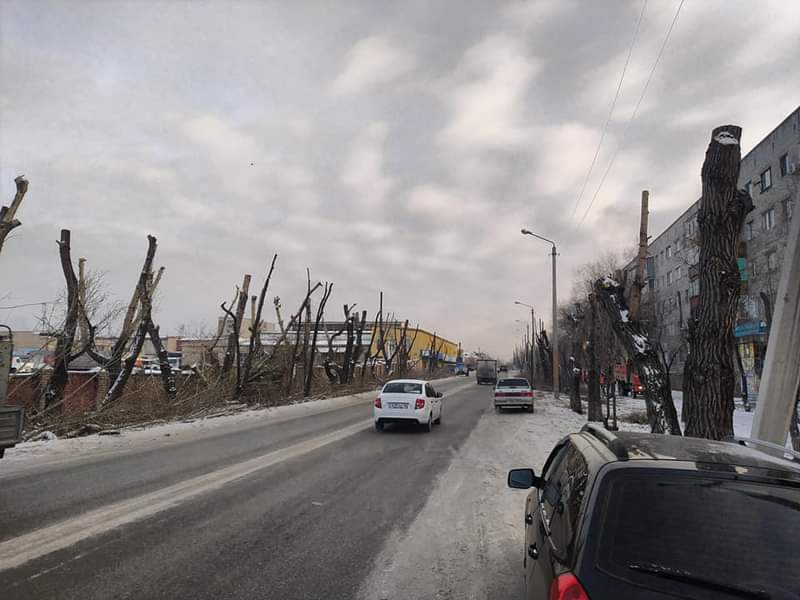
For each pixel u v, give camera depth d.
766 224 30.19
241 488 7.94
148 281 19.14
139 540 5.46
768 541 2.17
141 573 4.60
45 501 6.95
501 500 7.50
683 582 2.08
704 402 8.05
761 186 30.78
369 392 40.06
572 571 2.18
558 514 2.89
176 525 6.01
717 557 2.14
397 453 11.71
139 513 6.44
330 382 35.84
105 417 15.87
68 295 16.23
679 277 46.16
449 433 15.77
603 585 2.09
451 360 144.38
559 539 2.58
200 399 21.64
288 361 31.09
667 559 2.14
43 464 9.65
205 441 13.16
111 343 23.23
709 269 8.26
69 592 4.18
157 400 19.48
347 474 9.20
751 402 28.11
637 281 13.63
